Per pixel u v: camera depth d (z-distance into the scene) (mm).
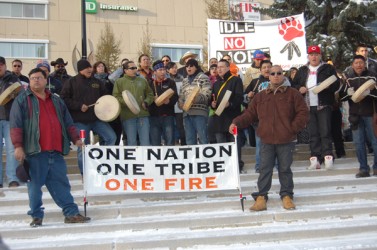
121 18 38500
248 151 9430
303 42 9953
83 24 14320
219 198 6852
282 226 5887
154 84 8305
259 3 37906
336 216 6195
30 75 5836
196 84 7812
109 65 27125
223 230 5824
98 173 6551
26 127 5719
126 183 6605
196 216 6145
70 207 6016
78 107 7387
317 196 6695
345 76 7879
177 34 39750
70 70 35844
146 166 6668
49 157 5824
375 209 6293
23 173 5562
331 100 8023
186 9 40219
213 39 10211
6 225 6047
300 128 6293
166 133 8242
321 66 8188
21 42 35469
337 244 5336
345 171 7969
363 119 7617
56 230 5723
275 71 6355
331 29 18375
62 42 36562
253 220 6039
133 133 7621
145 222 5891
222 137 7727
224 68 7758
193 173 6680
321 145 8305
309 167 8211
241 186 7113
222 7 27656
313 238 5633
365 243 5336
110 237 5613
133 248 5348
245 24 10164
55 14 36625
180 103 7914
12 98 7402
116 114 7336
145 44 34281
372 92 7426
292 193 6445
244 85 9266
